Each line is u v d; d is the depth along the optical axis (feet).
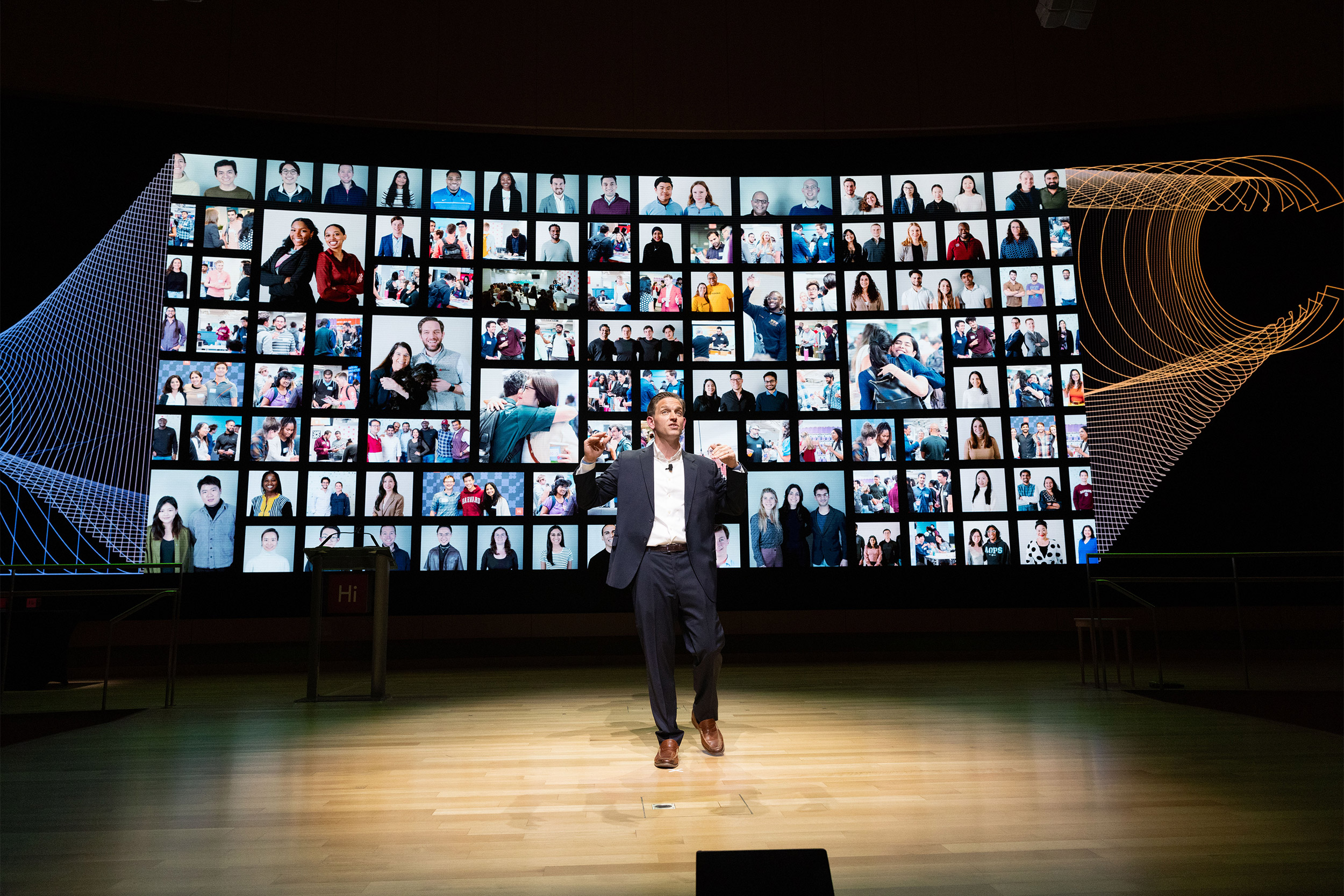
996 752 9.12
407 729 11.21
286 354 20.75
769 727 10.95
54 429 19.62
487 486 21.02
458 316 21.59
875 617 21.16
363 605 14.55
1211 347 21.94
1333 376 21.52
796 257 22.67
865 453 21.71
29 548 19.21
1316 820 6.36
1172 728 10.61
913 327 22.29
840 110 23.21
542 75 22.77
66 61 20.74
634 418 21.56
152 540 19.67
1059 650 21.17
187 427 20.10
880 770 8.29
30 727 11.72
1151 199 22.75
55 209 20.42
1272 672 17.37
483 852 5.76
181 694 15.60
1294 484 21.25
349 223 21.68
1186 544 21.29
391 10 22.49
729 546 21.38
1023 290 22.44
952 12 23.59
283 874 5.32
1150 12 23.34
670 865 5.43
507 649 20.70
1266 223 22.39
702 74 23.24
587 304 22.08
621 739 10.28
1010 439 21.71
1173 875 5.15
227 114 21.56
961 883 5.02
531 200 22.52
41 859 5.68
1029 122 23.06
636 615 8.93
